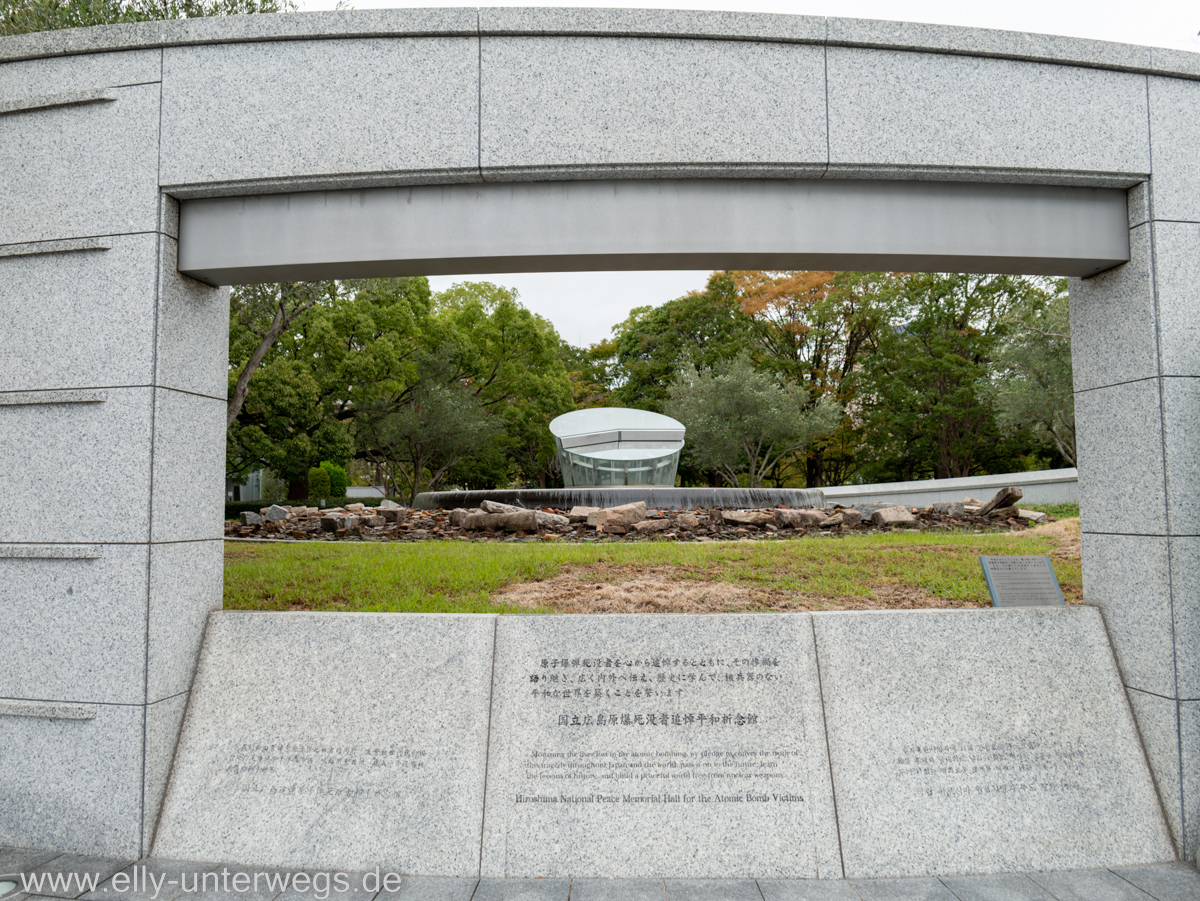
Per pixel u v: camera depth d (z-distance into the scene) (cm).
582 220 381
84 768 355
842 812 339
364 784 349
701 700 362
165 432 369
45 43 386
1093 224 391
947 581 673
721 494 1329
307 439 2362
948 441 2961
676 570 730
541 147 371
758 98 374
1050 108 381
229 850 340
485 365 3428
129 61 384
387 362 2634
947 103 378
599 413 1634
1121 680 384
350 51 378
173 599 372
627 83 374
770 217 382
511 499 1359
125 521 360
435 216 383
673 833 334
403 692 368
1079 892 313
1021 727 363
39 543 367
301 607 598
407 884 320
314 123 375
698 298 3466
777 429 2789
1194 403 371
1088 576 409
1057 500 1569
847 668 371
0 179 389
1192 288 378
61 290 376
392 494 3828
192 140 377
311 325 2430
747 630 378
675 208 381
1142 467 379
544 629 378
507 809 340
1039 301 2634
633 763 349
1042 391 2172
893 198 386
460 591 643
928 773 350
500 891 313
